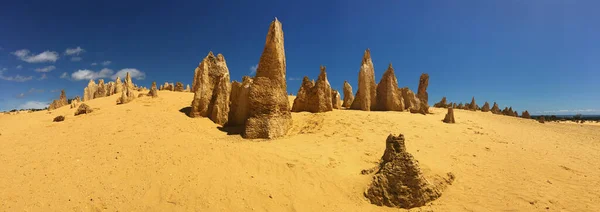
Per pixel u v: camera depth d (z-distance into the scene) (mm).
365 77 26688
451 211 8711
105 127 17844
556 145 18531
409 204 9070
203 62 22500
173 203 8836
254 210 8727
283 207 8922
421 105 29156
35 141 15242
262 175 10586
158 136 14859
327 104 23250
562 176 12164
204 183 9812
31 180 10016
